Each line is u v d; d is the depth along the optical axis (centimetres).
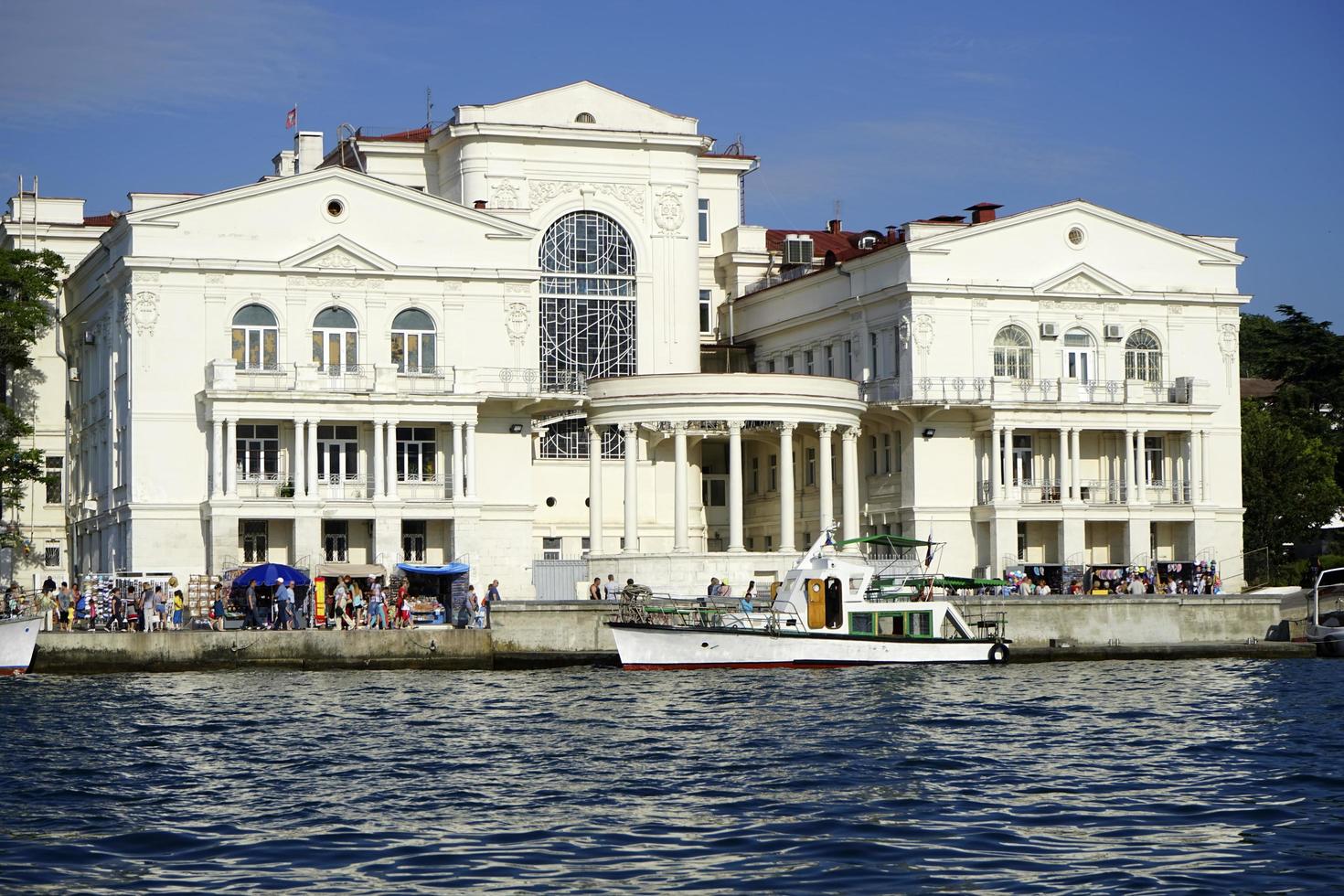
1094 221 9125
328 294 8212
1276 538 10262
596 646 6762
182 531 7938
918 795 3684
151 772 4072
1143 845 3167
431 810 3556
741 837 3253
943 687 5822
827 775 3941
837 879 2919
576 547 9044
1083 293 9031
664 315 9381
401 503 7988
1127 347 9144
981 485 8900
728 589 7756
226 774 4028
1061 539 8775
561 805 3597
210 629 6731
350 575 7619
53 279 8762
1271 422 10788
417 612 7419
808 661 6512
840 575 6581
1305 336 11306
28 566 9069
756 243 10438
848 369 9425
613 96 9462
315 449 7900
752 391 8344
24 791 3809
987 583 7025
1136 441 8950
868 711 5112
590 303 9288
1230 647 7306
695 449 9181
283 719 5038
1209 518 9019
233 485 7794
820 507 8806
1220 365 9238
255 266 8094
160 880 2950
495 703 5419
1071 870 2972
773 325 10038
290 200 8206
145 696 5653
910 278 8812
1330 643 7319
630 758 4231
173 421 7969
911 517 8819
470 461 8119
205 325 8038
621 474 9038
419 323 8369
